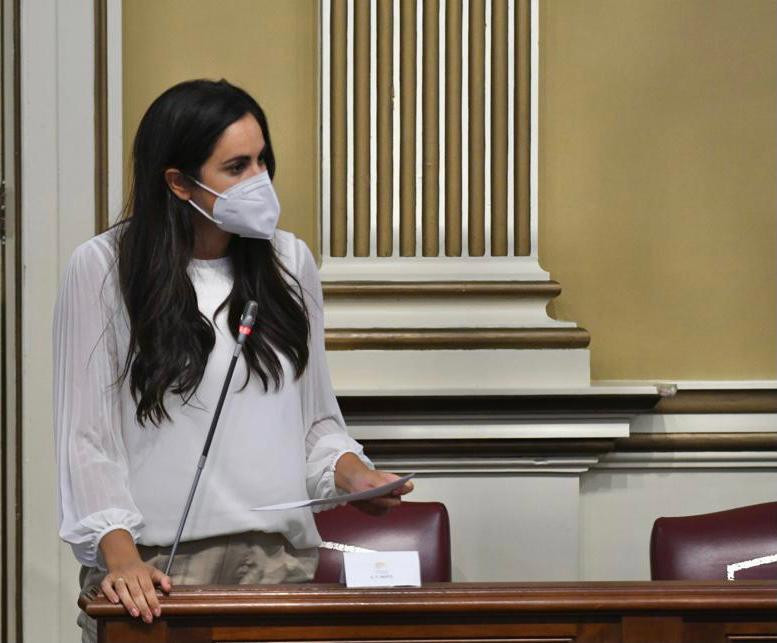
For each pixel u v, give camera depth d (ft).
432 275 47.57
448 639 26.78
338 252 47.91
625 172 48.80
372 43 48.03
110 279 29.60
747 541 37.83
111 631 26.11
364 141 47.93
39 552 46.55
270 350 30.14
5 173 46.85
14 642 46.91
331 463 31.04
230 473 29.50
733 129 49.01
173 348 29.07
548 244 48.78
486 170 48.03
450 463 46.47
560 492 46.85
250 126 29.94
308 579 31.07
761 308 48.96
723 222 48.91
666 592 27.04
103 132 46.85
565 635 26.91
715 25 49.03
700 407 47.93
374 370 46.75
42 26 46.65
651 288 48.83
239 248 30.63
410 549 38.52
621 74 48.83
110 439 29.07
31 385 46.47
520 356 46.93
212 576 29.81
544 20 48.73
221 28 48.01
